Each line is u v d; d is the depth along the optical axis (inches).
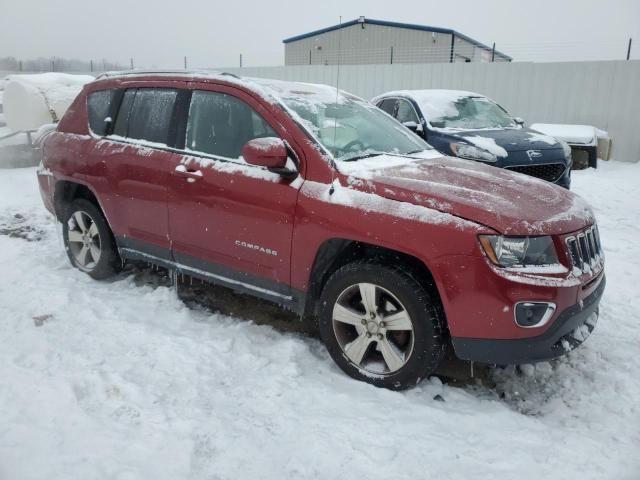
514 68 503.5
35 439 102.7
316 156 132.1
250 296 181.5
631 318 165.8
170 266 165.6
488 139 280.4
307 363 136.8
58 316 157.1
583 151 402.3
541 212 118.1
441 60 791.1
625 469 98.4
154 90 168.6
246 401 118.7
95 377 124.1
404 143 167.2
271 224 135.0
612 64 466.0
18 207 294.0
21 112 423.2
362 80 593.0
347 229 122.0
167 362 133.1
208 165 147.6
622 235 253.9
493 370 136.6
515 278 108.7
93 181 176.9
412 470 97.7
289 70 649.0
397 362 122.3
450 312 113.4
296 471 97.6
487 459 101.0
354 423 110.8
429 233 113.5
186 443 103.3
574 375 133.6
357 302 131.2
